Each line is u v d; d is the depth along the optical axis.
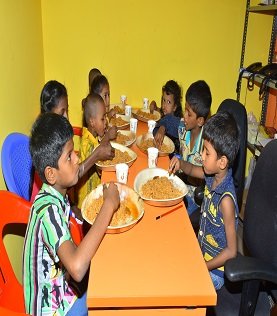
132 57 3.10
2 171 1.62
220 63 3.13
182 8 2.97
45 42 3.00
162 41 3.06
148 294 0.95
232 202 1.38
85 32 3.00
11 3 1.94
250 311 1.23
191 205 2.01
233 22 3.01
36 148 1.12
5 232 1.70
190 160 2.09
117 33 3.02
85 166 1.67
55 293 1.19
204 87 2.05
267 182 1.32
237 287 1.39
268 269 1.16
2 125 1.72
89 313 0.99
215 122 1.40
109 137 1.97
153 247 1.16
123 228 1.21
